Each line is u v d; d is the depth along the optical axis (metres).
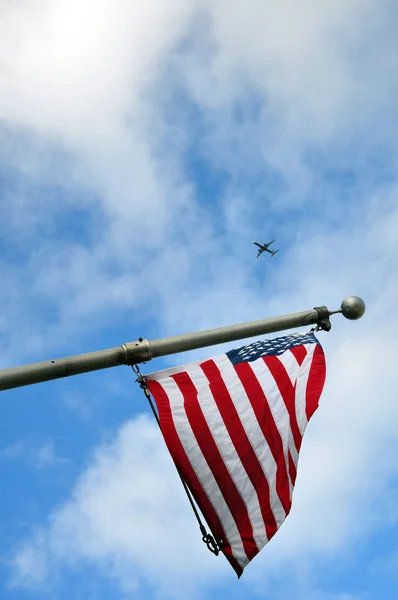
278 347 12.01
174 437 10.81
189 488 10.55
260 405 11.23
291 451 11.02
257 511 10.45
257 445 10.90
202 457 10.70
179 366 11.57
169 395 11.21
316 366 11.83
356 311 11.48
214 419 11.00
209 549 10.22
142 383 11.20
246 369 11.62
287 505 10.57
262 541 10.23
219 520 10.38
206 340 10.50
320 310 11.41
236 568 10.13
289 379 11.59
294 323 11.16
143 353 10.12
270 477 10.71
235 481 10.60
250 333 10.79
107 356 10.02
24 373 9.54
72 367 9.77
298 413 11.30
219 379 11.48
